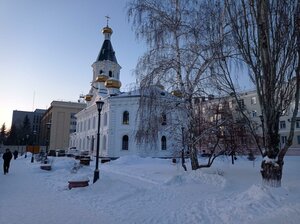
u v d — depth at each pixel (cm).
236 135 1430
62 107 8844
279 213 650
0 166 2761
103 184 1150
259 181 1241
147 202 895
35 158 4234
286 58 918
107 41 5666
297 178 1355
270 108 931
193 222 666
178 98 1402
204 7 1308
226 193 974
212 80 1298
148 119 1406
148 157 3306
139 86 1395
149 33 1387
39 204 891
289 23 905
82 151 4825
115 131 4062
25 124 12581
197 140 1338
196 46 1334
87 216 740
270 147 918
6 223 673
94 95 5159
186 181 1248
